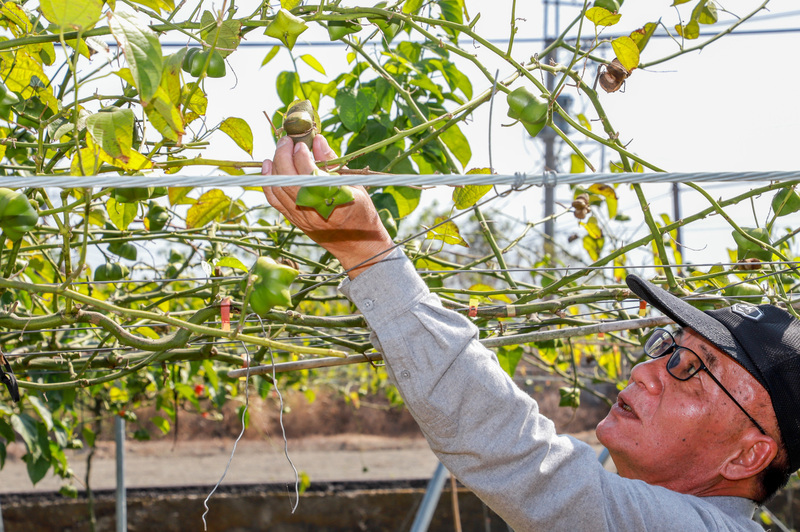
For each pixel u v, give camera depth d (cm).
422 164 212
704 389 126
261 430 1216
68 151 142
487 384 109
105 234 194
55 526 652
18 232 113
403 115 206
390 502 701
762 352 122
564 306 168
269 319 155
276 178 72
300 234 196
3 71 141
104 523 664
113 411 383
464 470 112
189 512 675
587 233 239
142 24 94
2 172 166
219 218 206
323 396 1312
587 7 128
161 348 134
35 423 269
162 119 104
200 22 131
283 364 144
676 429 127
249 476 924
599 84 143
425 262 226
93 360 196
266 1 133
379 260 109
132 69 91
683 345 130
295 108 102
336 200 96
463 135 201
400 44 210
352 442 1205
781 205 163
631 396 134
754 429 124
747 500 131
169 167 117
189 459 1053
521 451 108
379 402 1328
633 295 171
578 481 111
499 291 176
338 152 212
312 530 691
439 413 108
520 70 126
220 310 137
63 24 89
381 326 108
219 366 405
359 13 135
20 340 213
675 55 162
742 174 78
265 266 107
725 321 128
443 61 211
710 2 162
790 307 171
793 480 634
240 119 137
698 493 130
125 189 138
